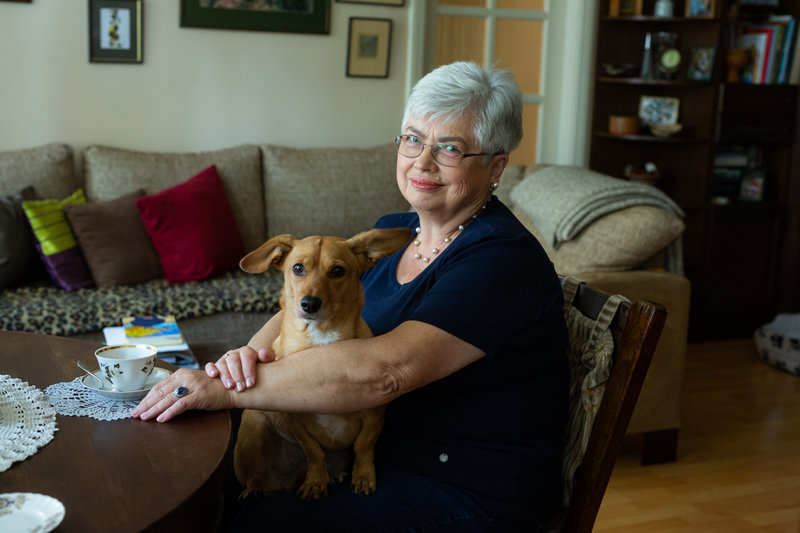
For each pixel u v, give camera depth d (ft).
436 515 3.83
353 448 4.07
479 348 3.76
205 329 9.48
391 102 12.97
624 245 8.63
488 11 13.17
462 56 13.26
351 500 3.88
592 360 4.11
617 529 7.30
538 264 4.06
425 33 12.95
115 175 10.60
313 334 3.79
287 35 12.14
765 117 13.32
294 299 3.72
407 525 3.74
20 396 3.76
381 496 3.91
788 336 12.14
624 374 3.84
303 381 3.60
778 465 8.89
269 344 4.60
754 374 12.06
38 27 10.75
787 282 13.87
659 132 12.80
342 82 12.60
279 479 4.39
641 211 8.74
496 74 4.33
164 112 11.66
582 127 13.67
